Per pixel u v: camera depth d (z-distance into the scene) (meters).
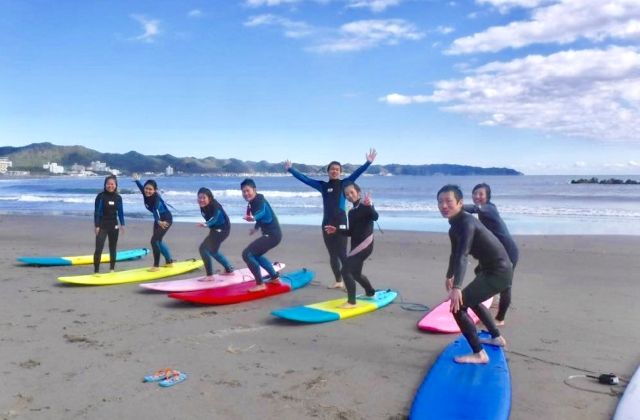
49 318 6.83
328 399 4.34
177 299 7.89
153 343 5.80
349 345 5.73
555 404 4.25
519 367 5.07
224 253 12.63
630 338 5.95
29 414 4.05
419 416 3.81
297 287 8.70
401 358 5.33
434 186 57.72
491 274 4.94
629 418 3.83
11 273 10.01
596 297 7.94
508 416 3.91
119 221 9.77
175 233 16.55
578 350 5.55
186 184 76.06
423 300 7.86
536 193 40.66
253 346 5.70
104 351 5.52
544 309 7.25
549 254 11.95
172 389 4.53
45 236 15.99
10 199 35.91
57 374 4.87
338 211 8.41
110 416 4.02
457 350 5.18
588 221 20.34
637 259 11.12
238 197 35.91
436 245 13.58
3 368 5.02
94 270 9.77
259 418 3.99
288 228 17.48
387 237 15.19
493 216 6.39
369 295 7.62
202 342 5.84
